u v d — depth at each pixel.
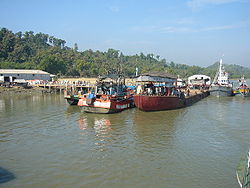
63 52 148.75
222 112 35.03
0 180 13.41
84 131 23.27
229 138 21.20
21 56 127.88
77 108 37.47
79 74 121.44
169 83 40.81
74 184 12.98
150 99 33.22
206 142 20.00
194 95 49.94
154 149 18.22
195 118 30.06
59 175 14.02
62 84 70.50
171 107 37.28
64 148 18.41
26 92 67.12
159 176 13.94
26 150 17.98
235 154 17.34
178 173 14.34
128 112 34.28
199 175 14.09
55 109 36.53
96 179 13.54
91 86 63.91
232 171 14.61
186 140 20.52
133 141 20.12
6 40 130.88
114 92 36.28
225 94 61.34
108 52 198.12
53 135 21.86
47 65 104.88
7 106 39.97
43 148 18.41
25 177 13.78
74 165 15.36
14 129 23.98
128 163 15.68
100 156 16.83
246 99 54.88
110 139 20.66
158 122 27.45
